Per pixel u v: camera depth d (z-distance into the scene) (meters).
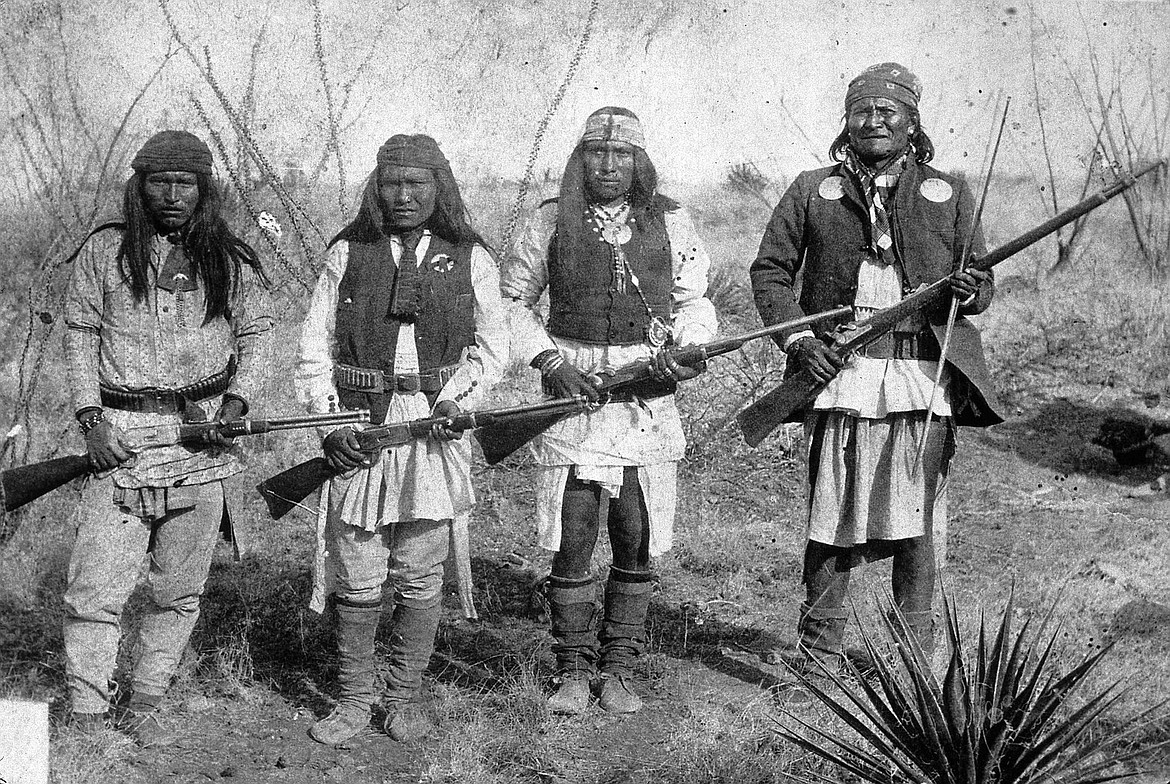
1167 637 4.29
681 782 3.53
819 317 3.88
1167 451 6.20
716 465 6.26
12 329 5.30
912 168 3.99
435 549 3.80
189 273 3.68
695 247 4.02
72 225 5.47
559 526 3.96
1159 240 6.75
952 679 3.03
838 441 4.02
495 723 3.88
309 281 5.41
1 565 4.77
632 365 3.87
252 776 3.57
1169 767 3.38
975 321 7.34
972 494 5.82
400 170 3.70
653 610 4.89
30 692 3.96
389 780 3.59
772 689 4.13
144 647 3.83
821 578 4.11
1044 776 3.09
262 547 5.34
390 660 3.89
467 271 3.80
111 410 3.67
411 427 3.68
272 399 5.79
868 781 3.36
